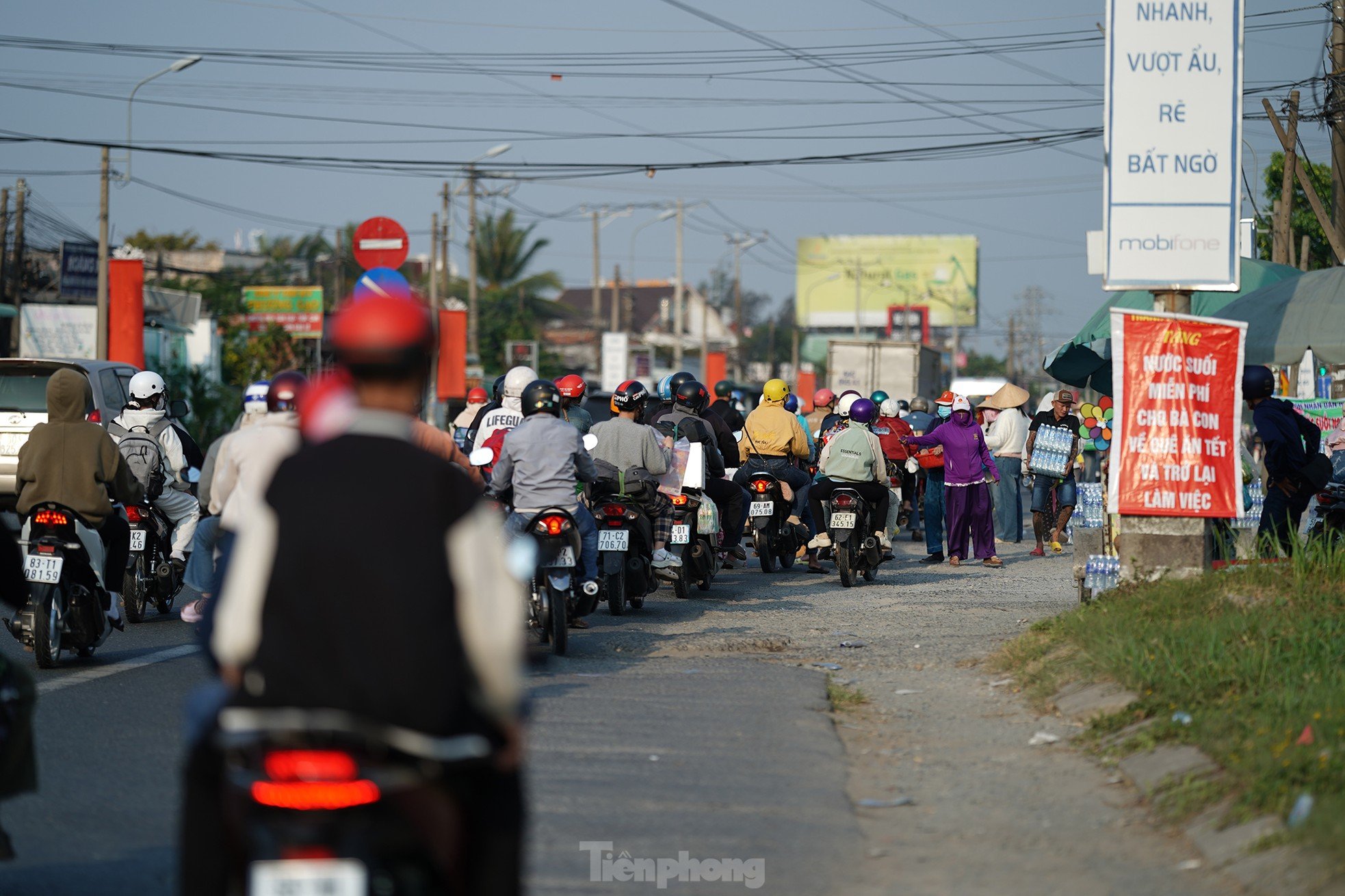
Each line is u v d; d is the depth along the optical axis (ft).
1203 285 111.55
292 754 33.40
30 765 55.47
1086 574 119.14
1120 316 111.24
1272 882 52.65
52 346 481.05
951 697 95.45
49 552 102.42
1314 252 350.84
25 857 59.16
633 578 136.98
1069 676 91.81
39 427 104.99
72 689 96.84
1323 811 55.16
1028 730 83.92
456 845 36.63
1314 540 110.32
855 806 68.33
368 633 34.27
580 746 80.18
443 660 34.63
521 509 111.24
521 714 38.75
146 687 98.02
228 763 35.42
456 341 357.41
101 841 61.52
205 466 96.48
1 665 54.03
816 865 58.65
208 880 38.06
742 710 90.22
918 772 75.05
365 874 33.22
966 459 188.34
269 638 34.86
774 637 122.52
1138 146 112.16
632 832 63.26
